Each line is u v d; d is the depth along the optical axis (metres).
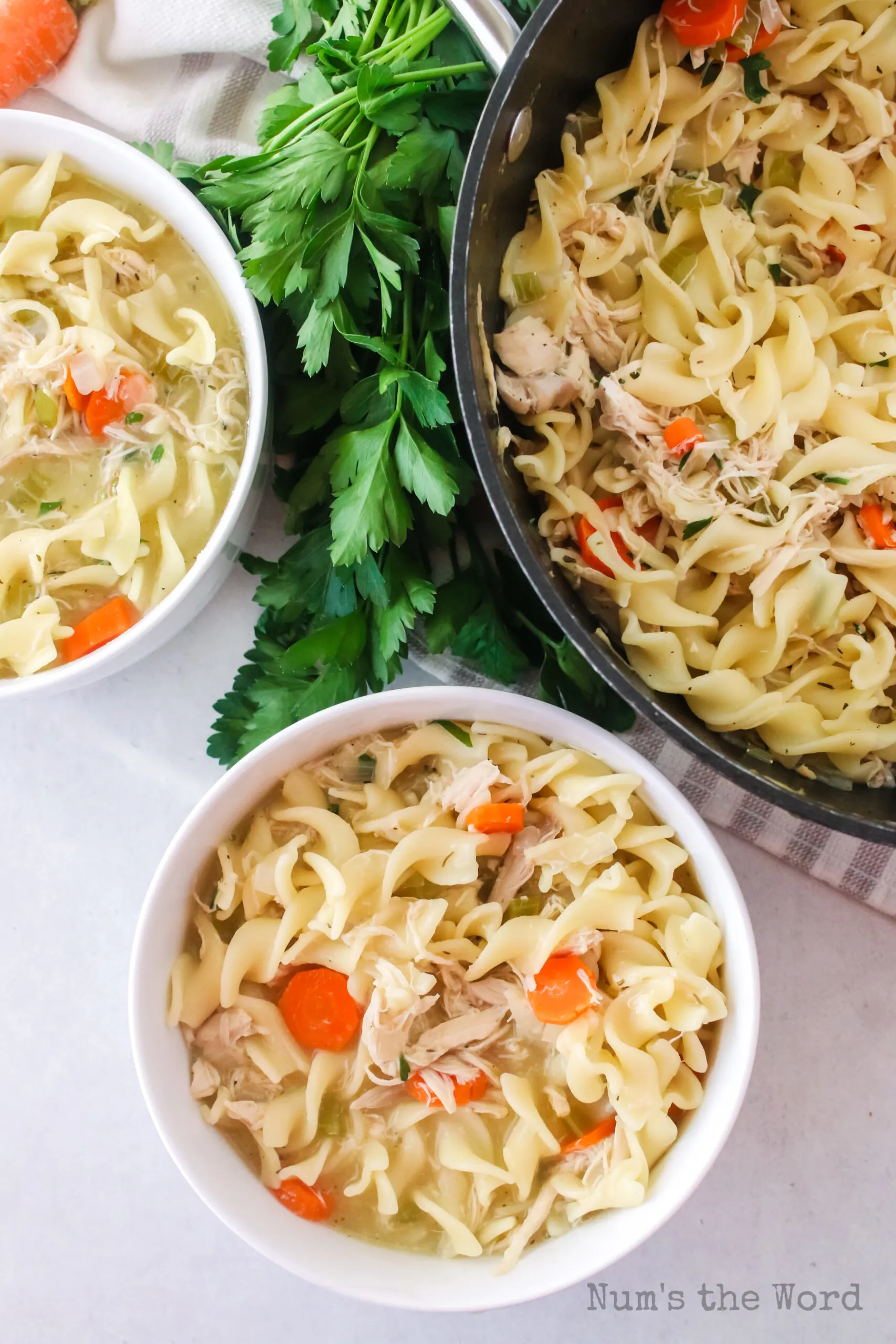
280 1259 0.47
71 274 0.52
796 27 0.48
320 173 0.47
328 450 0.49
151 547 0.51
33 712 0.54
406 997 0.49
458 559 0.53
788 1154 0.54
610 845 0.49
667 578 0.47
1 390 0.51
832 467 0.48
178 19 0.53
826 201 0.48
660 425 0.48
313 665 0.51
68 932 0.54
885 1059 0.54
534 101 0.46
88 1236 0.54
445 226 0.48
